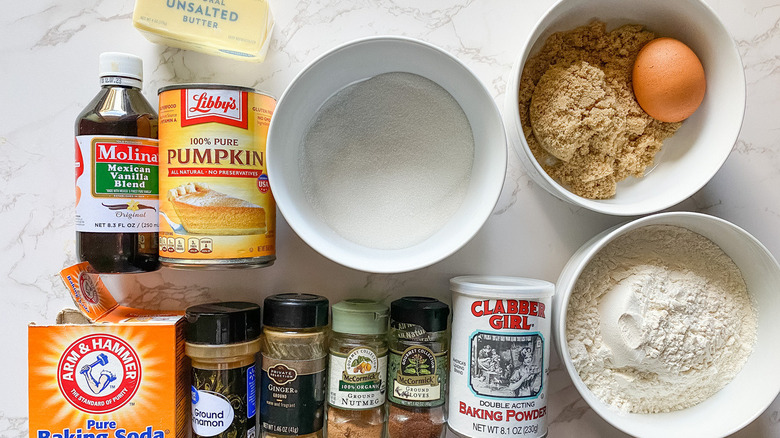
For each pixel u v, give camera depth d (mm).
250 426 350
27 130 375
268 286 381
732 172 394
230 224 318
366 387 344
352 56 322
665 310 342
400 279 385
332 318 355
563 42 359
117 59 330
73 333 326
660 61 338
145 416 331
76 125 335
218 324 330
